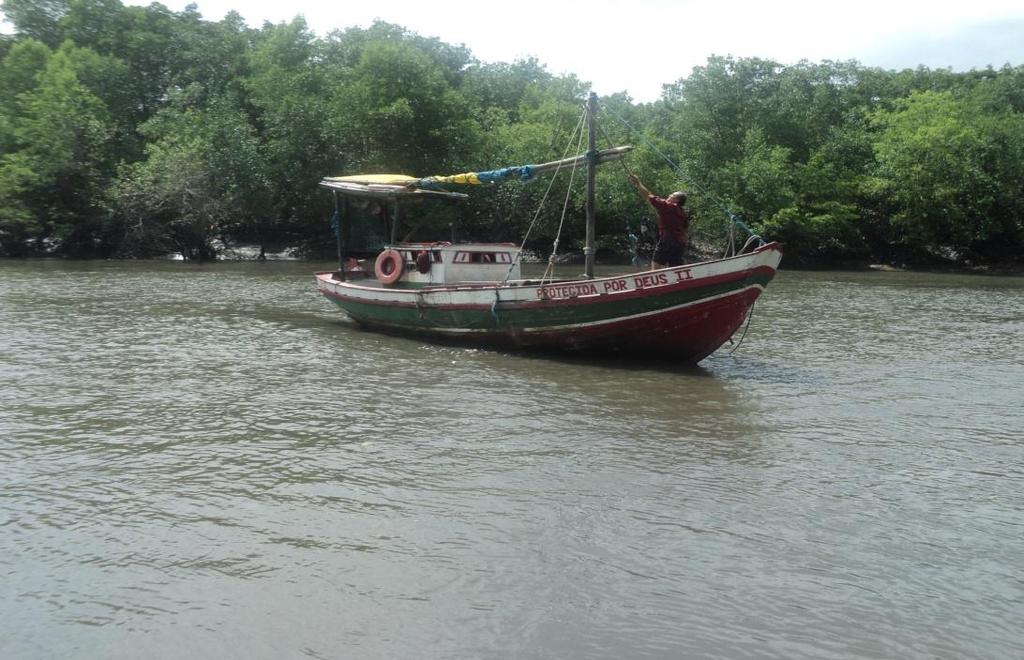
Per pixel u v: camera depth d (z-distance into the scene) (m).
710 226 48.75
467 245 17.72
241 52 54.00
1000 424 10.61
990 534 6.93
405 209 33.25
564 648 5.10
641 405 11.41
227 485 7.89
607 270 43.25
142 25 53.75
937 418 10.89
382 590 5.80
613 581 5.98
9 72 45.41
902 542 6.75
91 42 51.91
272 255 46.41
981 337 18.48
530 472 8.38
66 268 35.06
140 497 7.55
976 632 5.35
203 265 39.75
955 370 14.35
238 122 44.81
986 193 47.59
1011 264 48.53
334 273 21.31
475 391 12.23
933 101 49.06
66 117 40.91
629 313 14.18
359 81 45.28
